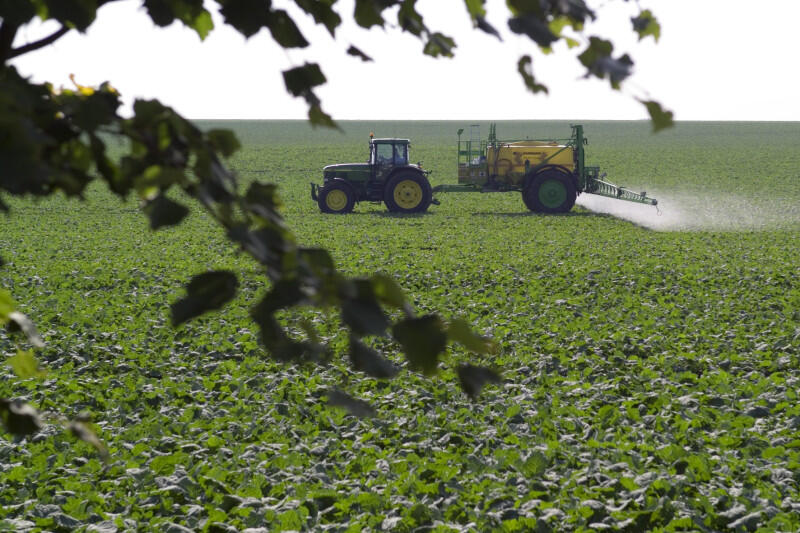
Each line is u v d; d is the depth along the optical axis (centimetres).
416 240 7275
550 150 9431
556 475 2092
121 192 393
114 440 2362
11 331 595
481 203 11538
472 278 5325
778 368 3228
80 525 1775
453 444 2367
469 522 1811
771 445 2314
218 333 3756
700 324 3978
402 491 1983
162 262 5919
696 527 1758
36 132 325
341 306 355
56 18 372
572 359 3334
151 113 381
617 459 2169
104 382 2967
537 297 4644
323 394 2884
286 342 371
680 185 15562
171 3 431
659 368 3250
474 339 368
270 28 438
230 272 376
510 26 354
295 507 1878
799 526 1747
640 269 5584
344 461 2247
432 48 437
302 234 7638
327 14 443
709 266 5769
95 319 4075
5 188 324
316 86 436
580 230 8094
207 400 2861
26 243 7044
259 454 2248
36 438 2361
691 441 2336
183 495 1977
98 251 6569
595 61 357
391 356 3309
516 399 2805
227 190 375
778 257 6247
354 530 1734
